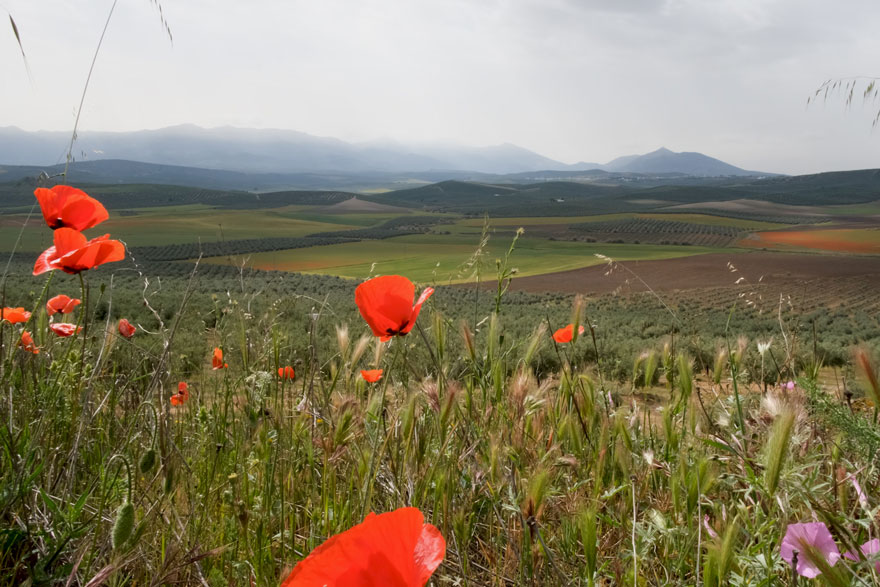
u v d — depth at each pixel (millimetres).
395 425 1708
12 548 1604
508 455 1795
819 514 1353
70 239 2002
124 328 2176
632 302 43031
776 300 41688
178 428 2271
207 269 61031
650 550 1743
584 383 2215
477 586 1541
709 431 2182
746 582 1285
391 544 513
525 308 32781
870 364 1467
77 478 1928
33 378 2266
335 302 21906
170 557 1401
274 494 1777
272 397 2113
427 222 173875
